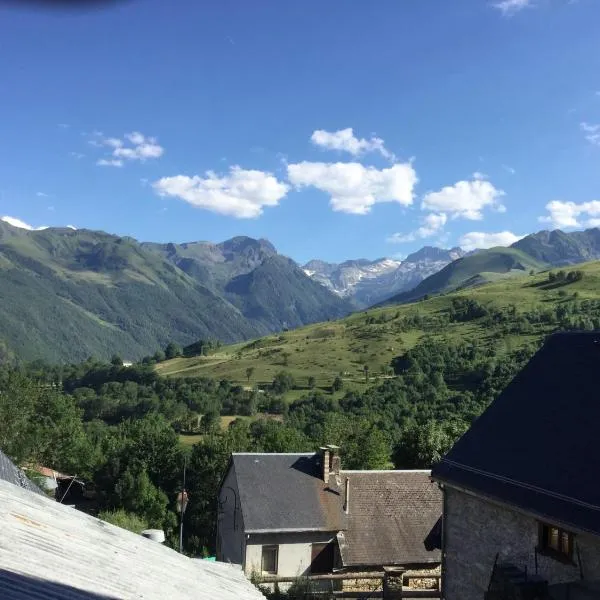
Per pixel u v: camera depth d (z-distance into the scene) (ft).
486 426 51.62
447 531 50.29
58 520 26.25
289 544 89.66
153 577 23.89
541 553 40.04
